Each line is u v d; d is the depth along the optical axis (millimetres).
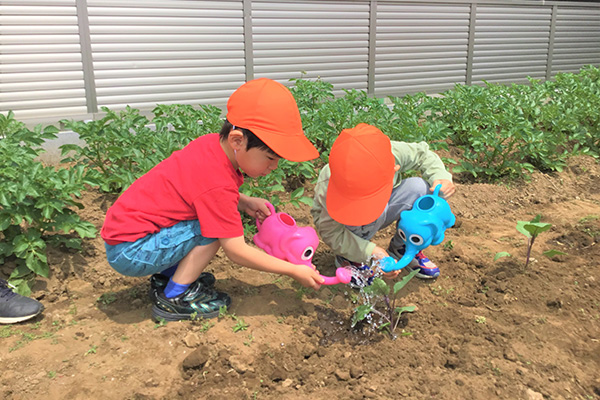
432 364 2672
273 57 6996
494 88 6871
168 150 4262
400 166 3271
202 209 2664
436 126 5332
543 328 2908
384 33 7707
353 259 3145
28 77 5680
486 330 2898
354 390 2498
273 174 4289
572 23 9648
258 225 3197
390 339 2869
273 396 2473
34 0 5527
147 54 6227
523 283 3322
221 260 3650
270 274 3506
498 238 4121
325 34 7250
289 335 2885
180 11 6293
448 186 3191
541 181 5352
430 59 8227
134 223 2713
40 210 3408
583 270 3488
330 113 5316
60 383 2490
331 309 3127
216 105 6773
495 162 5637
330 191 2822
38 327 2914
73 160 4512
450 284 3428
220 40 6602
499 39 8875
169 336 2834
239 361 2646
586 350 2748
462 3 8234
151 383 2516
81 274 3451
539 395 2441
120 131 4480
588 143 6371
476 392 2465
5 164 3482
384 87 7949
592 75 8172
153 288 3035
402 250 3432
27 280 3260
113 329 2898
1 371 2539
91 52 5926
